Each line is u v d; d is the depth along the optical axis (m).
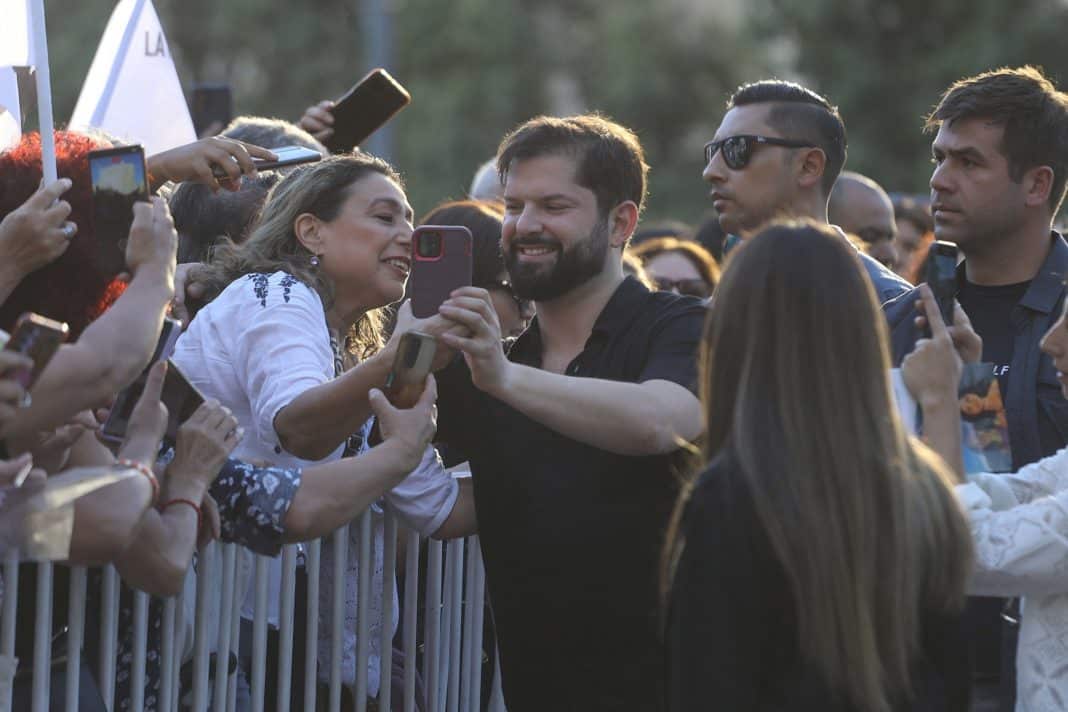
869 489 4.16
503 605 5.80
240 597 5.81
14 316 4.69
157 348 4.93
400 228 6.20
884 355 4.33
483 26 43.78
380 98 8.08
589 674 5.66
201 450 5.18
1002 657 5.82
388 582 6.34
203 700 5.65
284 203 6.20
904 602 4.17
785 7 36.91
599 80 44.75
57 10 42.38
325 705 6.22
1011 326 6.33
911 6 36.44
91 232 4.70
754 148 7.23
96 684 5.31
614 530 5.59
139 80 7.90
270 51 44.69
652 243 10.20
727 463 4.24
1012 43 34.72
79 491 4.38
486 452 5.78
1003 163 6.30
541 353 5.95
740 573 4.14
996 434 5.19
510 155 5.79
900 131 35.91
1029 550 4.84
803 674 4.14
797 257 4.30
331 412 5.55
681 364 5.65
